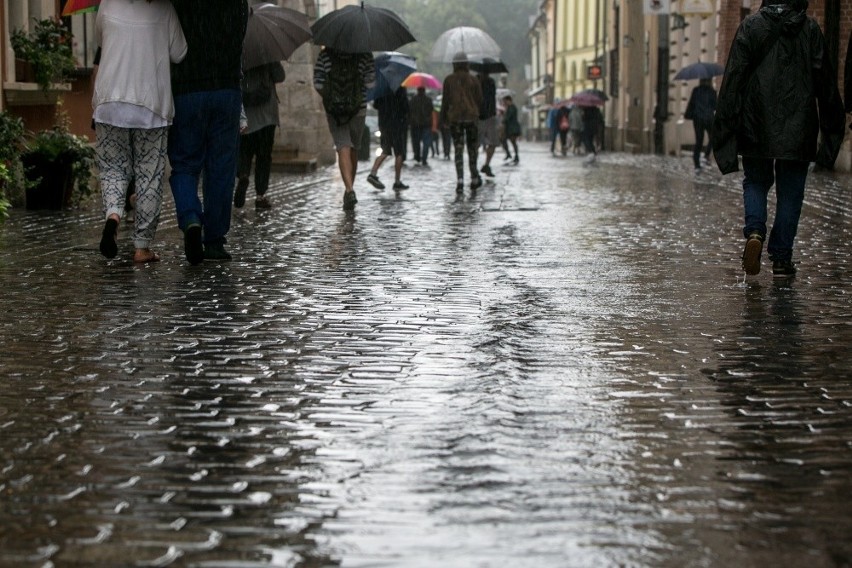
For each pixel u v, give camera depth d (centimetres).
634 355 641
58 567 353
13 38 1551
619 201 1736
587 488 424
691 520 392
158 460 457
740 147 926
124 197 974
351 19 1547
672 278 923
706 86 2808
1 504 407
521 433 493
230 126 982
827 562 356
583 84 8081
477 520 391
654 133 4719
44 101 1622
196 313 759
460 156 1962
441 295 834
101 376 591
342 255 1052
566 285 884
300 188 1989
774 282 902
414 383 577
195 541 373
